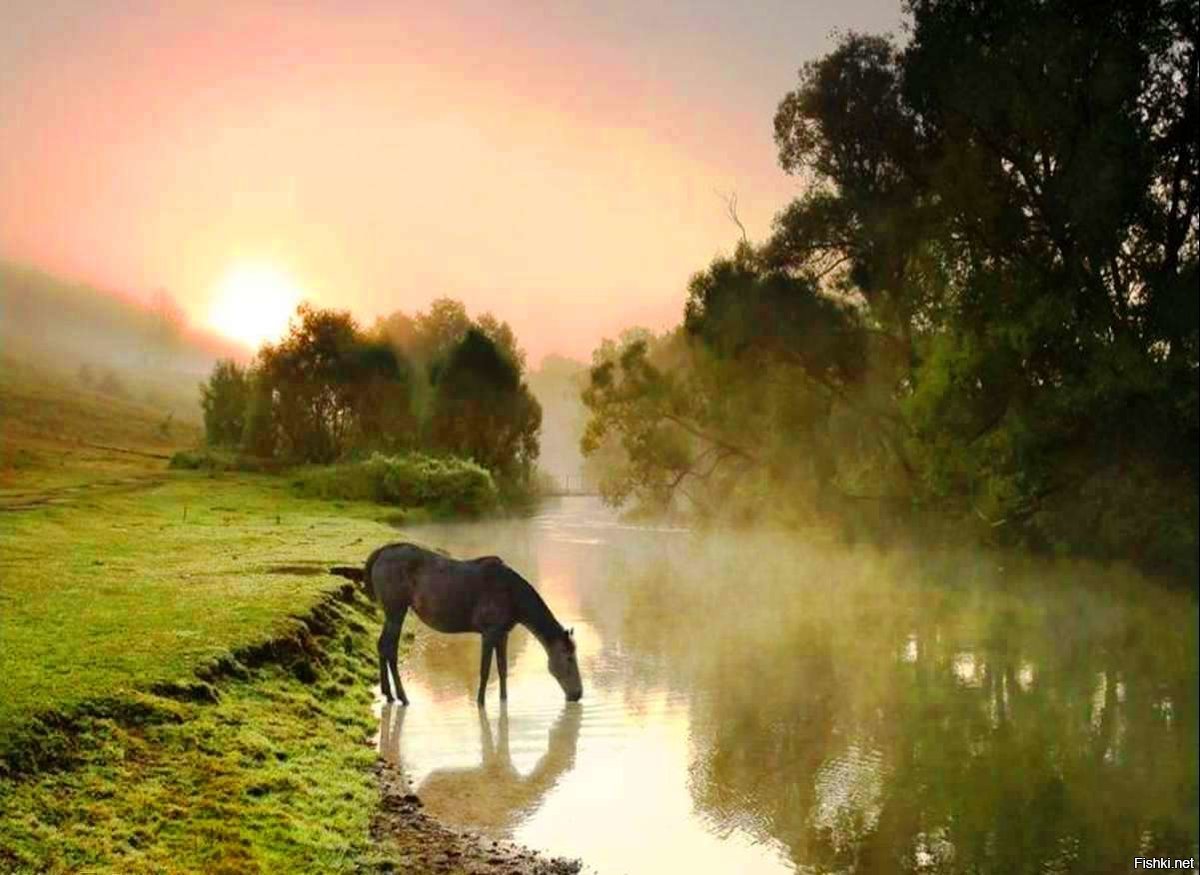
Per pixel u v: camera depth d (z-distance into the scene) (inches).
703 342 1937.7
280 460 3287.4
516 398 3280.0
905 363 1756.9
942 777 503.5
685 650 828.0
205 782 412.5
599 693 669.9
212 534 1349.7
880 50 1749.5
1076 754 541.0
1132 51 1378.0
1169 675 745.6
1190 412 1160.2
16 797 362.3
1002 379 1350.9
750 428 2043.6
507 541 1894.7
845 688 693.9
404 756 523.5
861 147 1782.7
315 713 557.6
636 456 2209.6
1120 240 1403.8
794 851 406.6
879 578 1322.6
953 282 1556.3
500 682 662.5
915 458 1675.7
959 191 1547.7
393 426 3326.8
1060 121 1413.6
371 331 3484.3
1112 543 1217.4
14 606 685.9
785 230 1868.8
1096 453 1242.0
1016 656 817.5
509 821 435.5
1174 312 1254.3
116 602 717.3
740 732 578.9
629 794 472.4
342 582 911.0
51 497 1931.6
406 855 390.0
